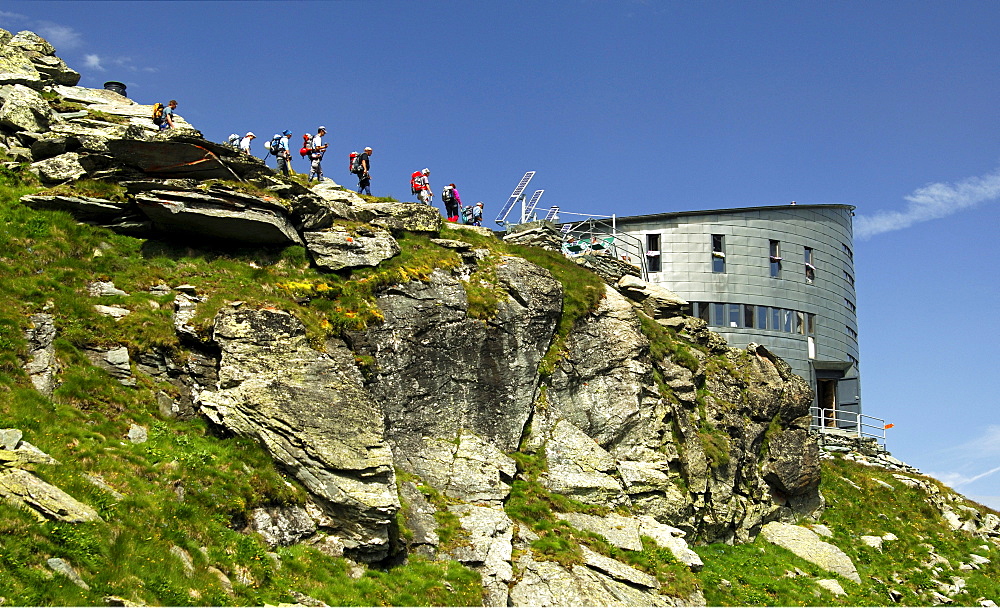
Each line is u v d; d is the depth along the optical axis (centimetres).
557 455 3519
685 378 3991
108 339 2805
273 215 3325
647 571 3131
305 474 2664
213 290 3102
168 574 2081
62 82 4512
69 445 2358
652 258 5622
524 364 3644
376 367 3250
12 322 2678
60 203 3250
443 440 3322
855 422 5656
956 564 4222
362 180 4181
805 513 4347
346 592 2448
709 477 3800
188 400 2808
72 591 1872
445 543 2880
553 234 4738
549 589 2864
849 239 6306
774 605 3344
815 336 5819
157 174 3391
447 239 3919
